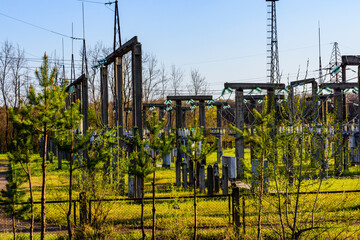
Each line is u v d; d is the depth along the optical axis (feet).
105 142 32.76
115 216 37.19
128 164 30.37
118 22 67.97
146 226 33.73
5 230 34.50
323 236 28.09
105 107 63.46
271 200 26.48
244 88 68.18
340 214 31.35
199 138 28.32
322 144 24.68
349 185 53.31
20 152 26.32
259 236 26.73
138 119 49.90
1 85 185.37
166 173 81.56
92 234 29.76
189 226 33.45
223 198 46.88
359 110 43.80
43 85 26.40
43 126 26.89
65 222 36.19
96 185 31.04
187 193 53.57
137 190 49.29
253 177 26.58
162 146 28.17
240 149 66.28
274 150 24.91
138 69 50.49
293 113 24.53
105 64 62.95
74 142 29.48
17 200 26.45
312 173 25.35
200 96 92.53
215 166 56.59
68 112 27.43
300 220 26.99
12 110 26.45
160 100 177.68
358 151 64.54
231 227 30.01
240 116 68.28
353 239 27.96
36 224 36.96
